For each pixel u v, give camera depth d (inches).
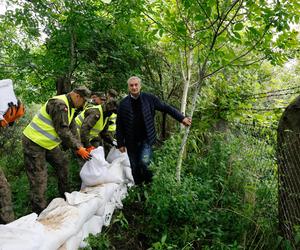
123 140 175.3
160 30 165.5
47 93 278.4
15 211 139.4
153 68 254.5
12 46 247.4
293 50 163.9
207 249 113.3
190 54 191.2
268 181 144.3
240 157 171.3
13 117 109.7
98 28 212.8
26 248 68.4
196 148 195.2
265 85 248.2
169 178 140.3
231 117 211.3
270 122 181.0
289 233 115.3
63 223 87.8
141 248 124.1
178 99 255.0
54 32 215.0
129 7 183.5
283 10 141.6
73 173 194.4
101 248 110.4
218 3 149.4
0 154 253.8
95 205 109.8
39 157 133.3
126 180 175.6
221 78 217.8
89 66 230.1
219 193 157.6
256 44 155.8
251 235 121.5
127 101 168.1
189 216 129.9
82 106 140.3
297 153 114.8
